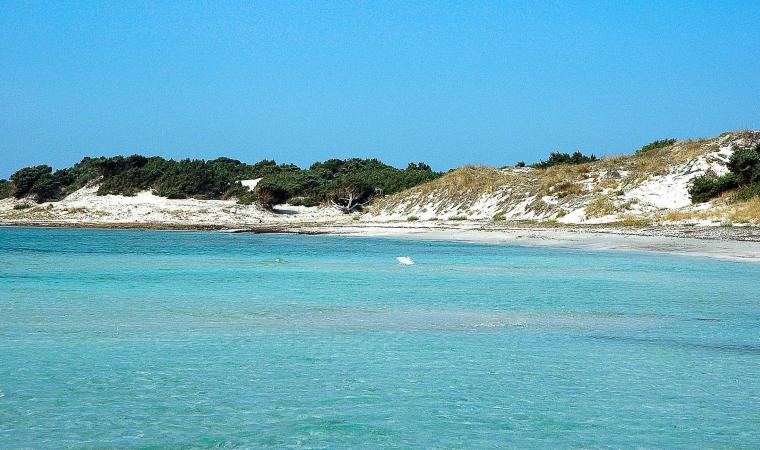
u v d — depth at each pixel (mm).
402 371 18906
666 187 90125
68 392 16828
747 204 76250
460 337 23516
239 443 13703
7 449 13281
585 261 51719
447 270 46656
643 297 32938
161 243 78500
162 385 17469
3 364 19391
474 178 115625
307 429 14461
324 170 183000
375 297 33375
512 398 16531
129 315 27781
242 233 99750
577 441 13844
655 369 19156
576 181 100438
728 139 96625
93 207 137625
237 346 21938
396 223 107812
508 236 77438
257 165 199750
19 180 167375
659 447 13539
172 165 165250
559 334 24047
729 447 13547
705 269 45125
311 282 40000
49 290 36031
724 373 18719
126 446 13500
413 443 13750
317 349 21562
